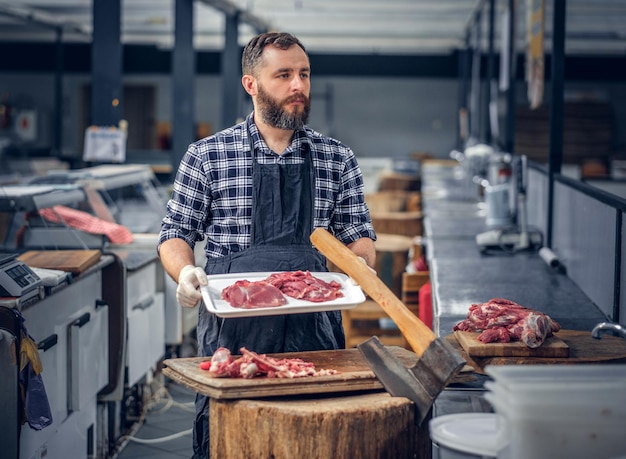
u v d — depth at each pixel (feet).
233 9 36.99
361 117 68.90
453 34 51.19
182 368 8.51
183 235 9.59
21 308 10.66
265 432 7.72
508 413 6.19
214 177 9.48
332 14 42.55
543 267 16.69
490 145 37.24
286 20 44.91
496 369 6.46
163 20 43.86
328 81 68.49
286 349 9.24
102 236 17.01
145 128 67.87
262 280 9.04
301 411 7.62
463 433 6.91
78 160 47.93
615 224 12.21
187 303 8.59
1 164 42.50
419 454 8.03
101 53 22.50
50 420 10.67
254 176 9.45
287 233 9.46
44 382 11.55
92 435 13.88
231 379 8.10
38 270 12.10
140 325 15.84
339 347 9.76
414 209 29.81
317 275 9.28
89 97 66.39
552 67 18.44
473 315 9.70
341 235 9.99
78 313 13.17
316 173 9.63
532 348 8.96
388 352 8.30
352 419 7.66
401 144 69.00
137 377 15.76
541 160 57.98
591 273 13.83
